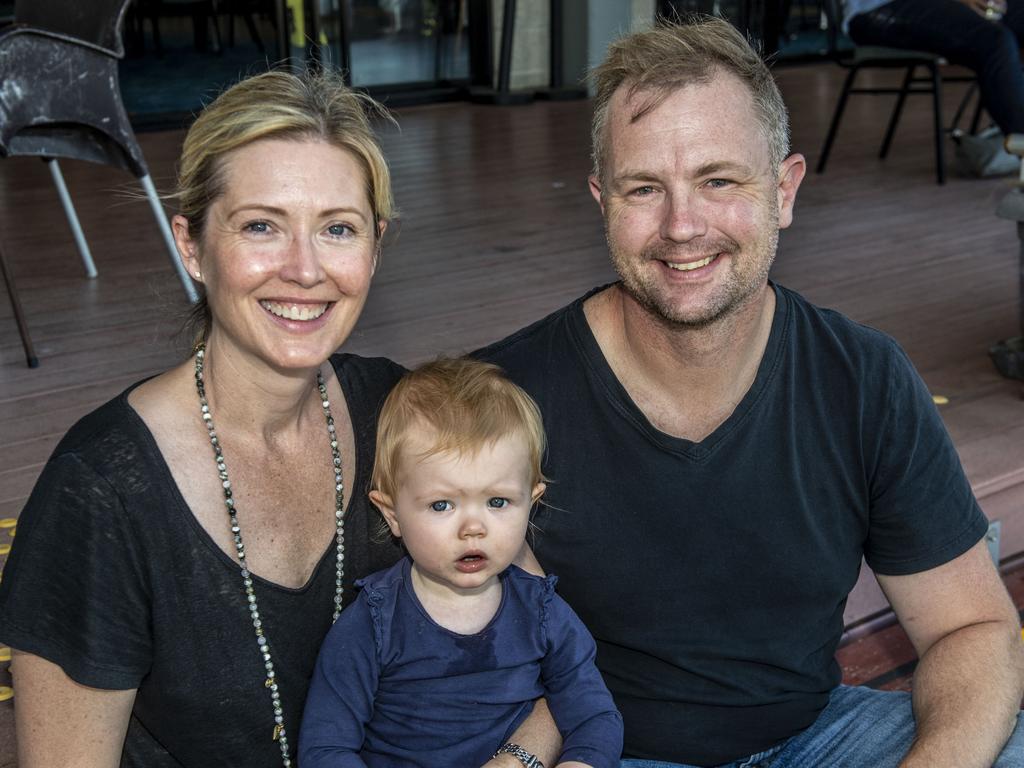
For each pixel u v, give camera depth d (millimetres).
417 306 4059
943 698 1746
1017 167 6172
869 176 6348
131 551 1440
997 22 5746
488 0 8844
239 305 1464
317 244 1459
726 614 1807
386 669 1691
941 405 3250
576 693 1726
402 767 1703
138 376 3402
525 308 4012
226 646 1539
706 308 1662
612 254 1729
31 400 3232
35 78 3361
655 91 1650
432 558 1669
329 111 1457
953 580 1850
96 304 4082
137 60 7535
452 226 5250
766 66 1732
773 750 1868
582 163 6633
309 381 1580
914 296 4230
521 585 1759
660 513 1774
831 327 1819
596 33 8945
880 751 1805
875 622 2809
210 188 1443
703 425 1769
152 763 1613
